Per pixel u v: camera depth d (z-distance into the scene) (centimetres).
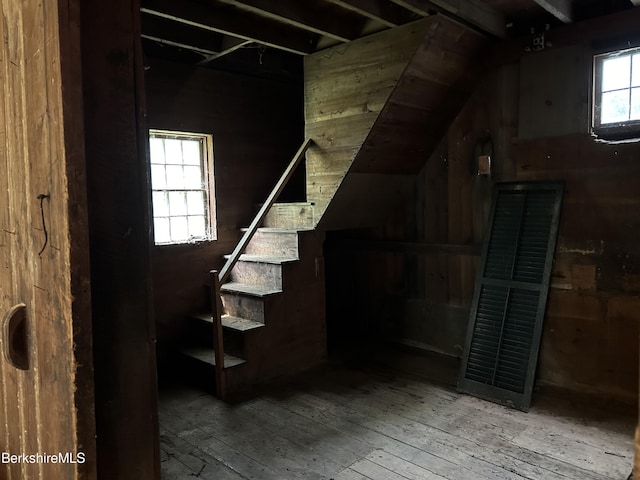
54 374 112
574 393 328
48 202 108
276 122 464
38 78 108
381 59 318
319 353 402
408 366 388
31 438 132
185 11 280
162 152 383
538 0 273
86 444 106
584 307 325
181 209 398
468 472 238
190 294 399
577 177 324
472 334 350
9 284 138
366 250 460
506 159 357
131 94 113
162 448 265
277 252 399
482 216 376
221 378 331
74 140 100
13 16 122
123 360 116
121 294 114
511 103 351
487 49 352
